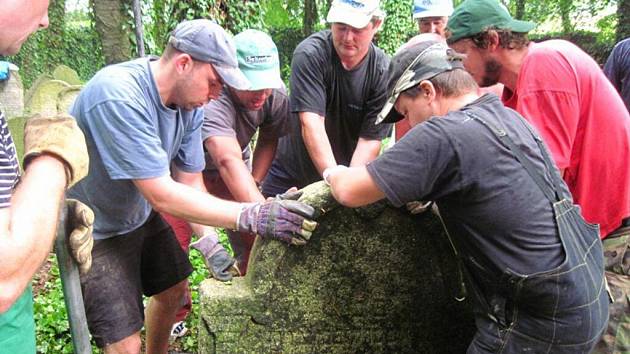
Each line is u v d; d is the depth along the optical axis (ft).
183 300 9.20
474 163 5.33
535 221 5.41
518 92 6.73
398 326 7.03
